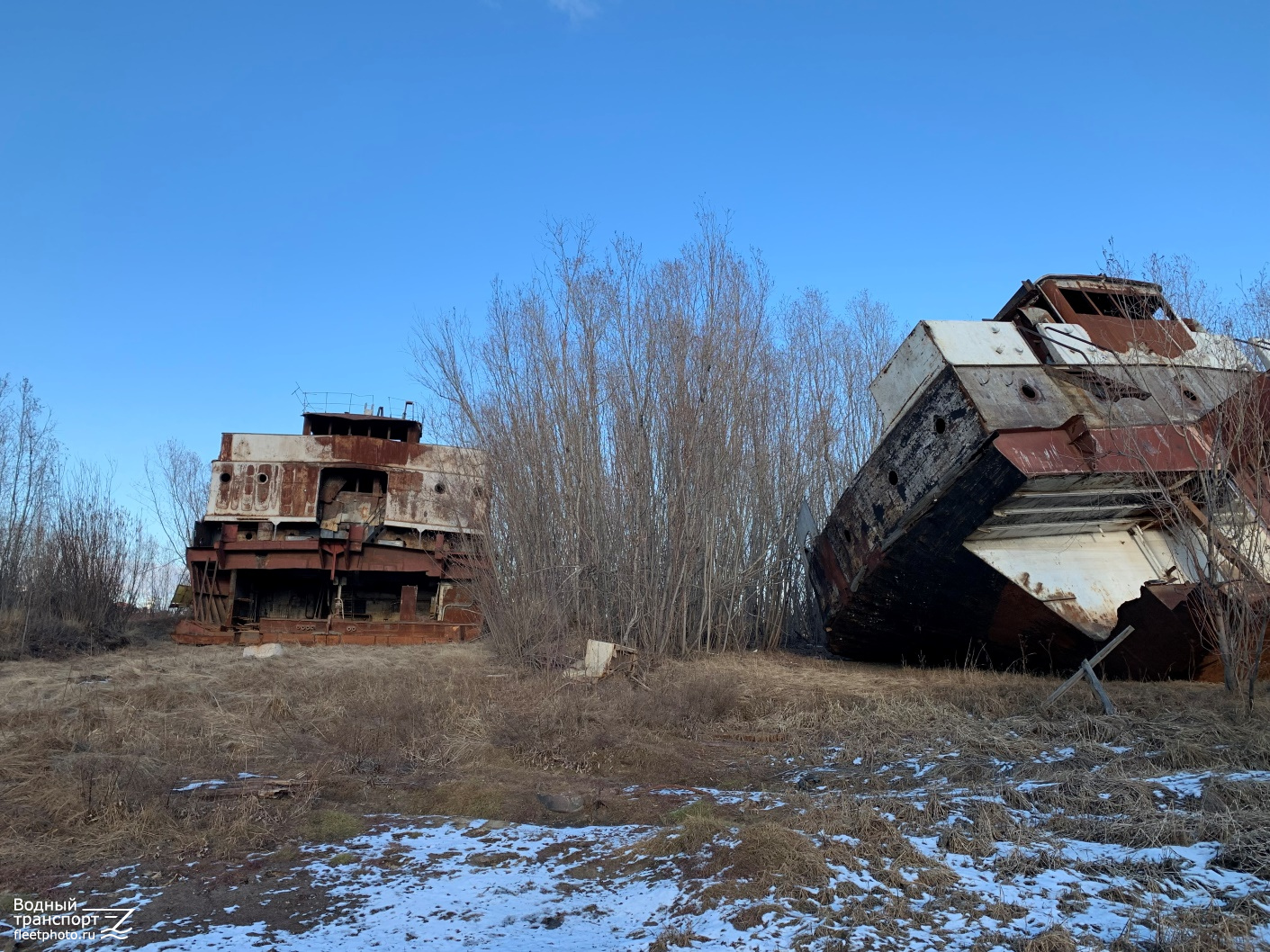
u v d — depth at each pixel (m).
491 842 6.98
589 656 13.88
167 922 5.43
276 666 15.24
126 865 6.42
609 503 18.48
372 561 19.83
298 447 20.33
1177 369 12.27
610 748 9.76
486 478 18.75
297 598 22.20
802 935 4.75
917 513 12.23
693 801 7.84
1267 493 10.73
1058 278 13.40
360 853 6.72
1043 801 6.93
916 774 8.30
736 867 5.82
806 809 7.11
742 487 20.45
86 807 7.25
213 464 20.19
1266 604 9.55
